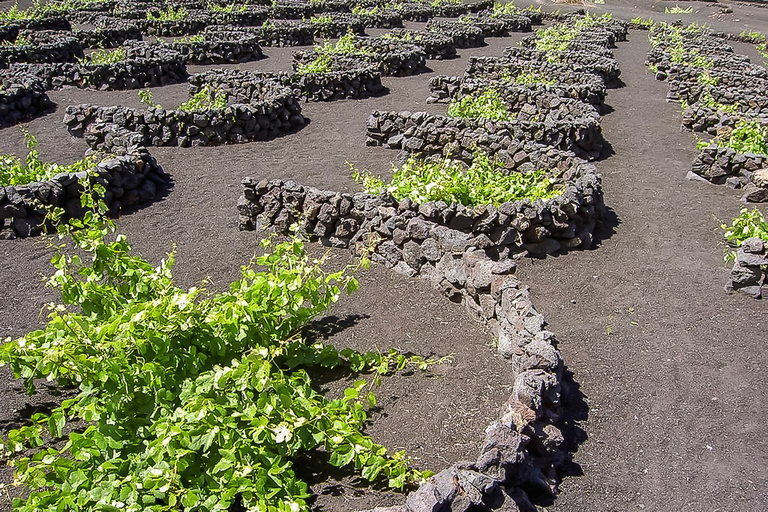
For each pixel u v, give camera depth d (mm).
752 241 8125
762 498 4887
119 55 20266
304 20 30047
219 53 23000
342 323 6945
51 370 4816
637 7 46000
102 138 13133
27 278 7926
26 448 4953
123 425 4590
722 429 5645
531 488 4695
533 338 5793
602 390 6102
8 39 23906
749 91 17594
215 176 11953
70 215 9625
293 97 15156
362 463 4496
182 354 4992
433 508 3746
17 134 14258
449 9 37906
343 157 13281
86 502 4047
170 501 3949
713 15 41969
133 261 5984
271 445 4535
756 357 6758
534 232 8766
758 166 11859
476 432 5297
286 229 9133
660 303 7832
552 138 12812
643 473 5082
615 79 21453
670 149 14516
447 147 12719
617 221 10352
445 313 7203
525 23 33281
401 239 7980
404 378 6004
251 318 5387
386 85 20203
